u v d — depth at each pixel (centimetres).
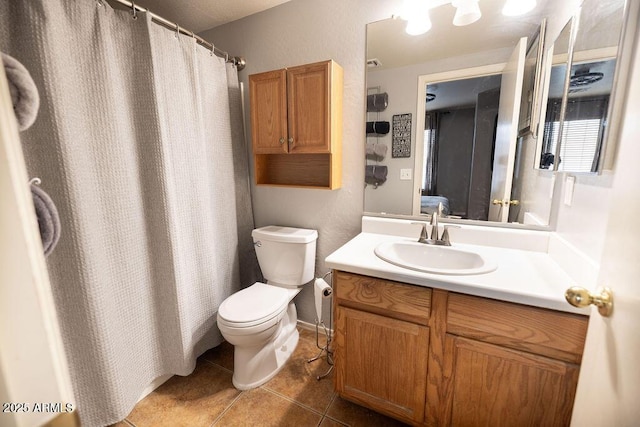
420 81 145
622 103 75
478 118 135
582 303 64
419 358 110
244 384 151
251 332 138
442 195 148
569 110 96
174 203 139
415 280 104
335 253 128
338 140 162
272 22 175
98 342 117
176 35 140
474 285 95
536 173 125
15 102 50
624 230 58
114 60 119
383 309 114
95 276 114
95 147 115
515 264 112
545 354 90
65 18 102
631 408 50
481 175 138
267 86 162
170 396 147
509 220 134
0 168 25
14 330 27
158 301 146
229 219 186
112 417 124
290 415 135
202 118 155
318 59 167
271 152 168
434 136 145
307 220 189
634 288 52
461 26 133
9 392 27
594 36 85
